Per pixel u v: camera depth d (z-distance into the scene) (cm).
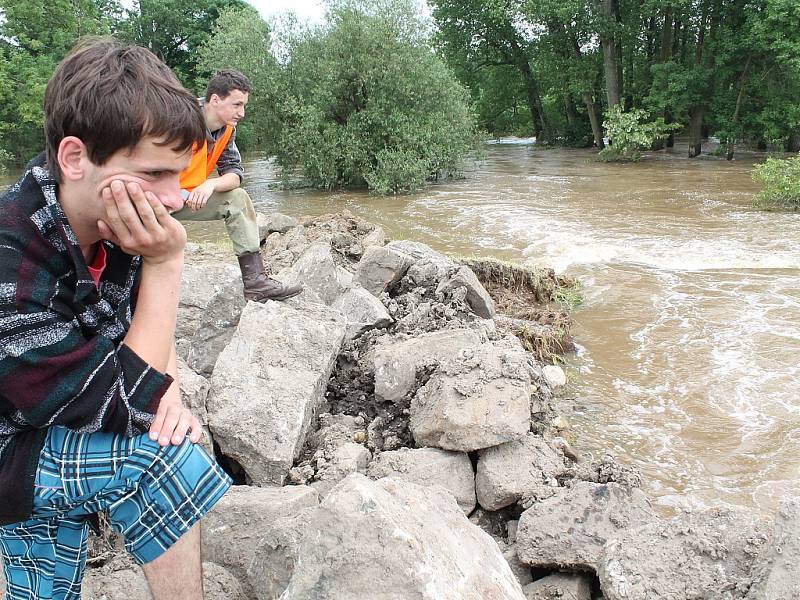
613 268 1067
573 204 1655
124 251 193
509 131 4238
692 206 1578
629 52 3136
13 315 169
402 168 1922
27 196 178
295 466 430
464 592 226
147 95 172
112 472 191
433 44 2270
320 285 642
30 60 2823
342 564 220
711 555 299
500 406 430
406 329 635
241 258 532
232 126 517
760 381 660
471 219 1504
